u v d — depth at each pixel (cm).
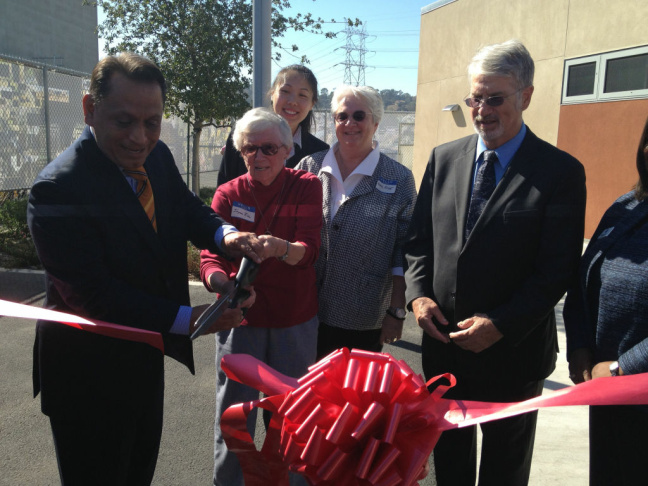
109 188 134
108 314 135
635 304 136
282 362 197
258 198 186
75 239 131
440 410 80
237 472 198
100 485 156
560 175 163
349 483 76
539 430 269
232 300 119
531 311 162
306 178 189
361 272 211
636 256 138
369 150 212
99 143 134
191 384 329
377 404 74
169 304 139
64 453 152
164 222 154
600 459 147
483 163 177
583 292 155
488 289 171
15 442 259
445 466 193
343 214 210
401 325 217
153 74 127
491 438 184
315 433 74
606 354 143
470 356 181
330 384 80
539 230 165
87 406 148
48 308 143
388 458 72
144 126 129
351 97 205
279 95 253
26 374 306
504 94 163
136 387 151
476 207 176
